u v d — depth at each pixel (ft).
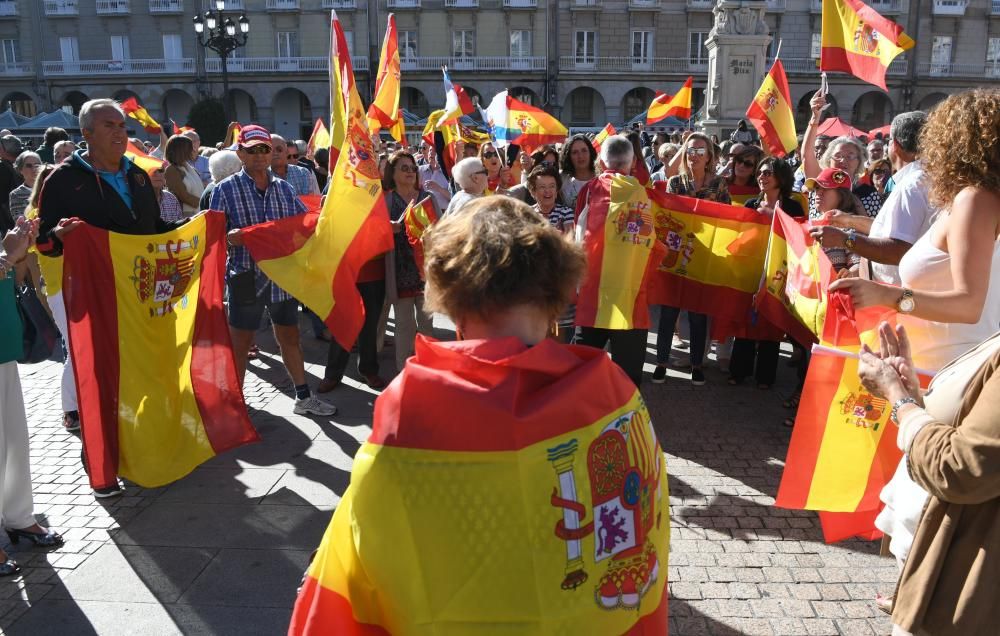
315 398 17.74
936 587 5.65
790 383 19.99
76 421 16.89
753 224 17.57
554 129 34.60
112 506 13.19
